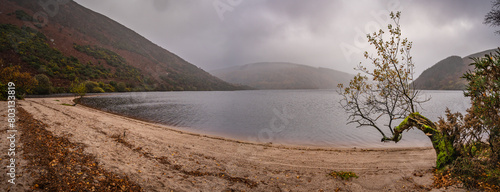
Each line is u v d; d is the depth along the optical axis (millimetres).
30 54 94500
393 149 12484
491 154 5461
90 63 139625
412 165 8531
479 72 5473
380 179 6605
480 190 4770
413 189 5625
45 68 86375
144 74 193875
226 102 69812
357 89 6980
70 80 89000
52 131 7828
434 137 6320
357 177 6863
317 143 15500
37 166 4598
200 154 9086
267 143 14227
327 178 6812
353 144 15188
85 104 39344
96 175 4949
